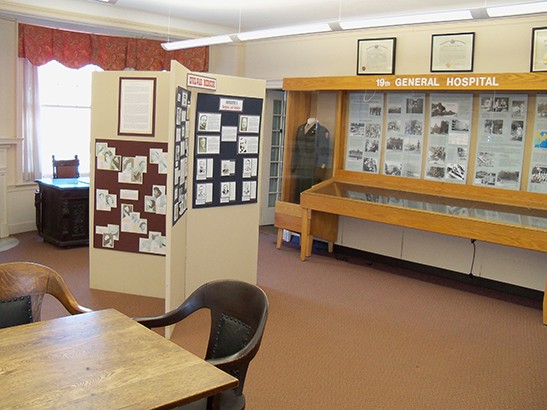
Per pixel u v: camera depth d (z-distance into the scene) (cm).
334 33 705
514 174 573
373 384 358
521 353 416
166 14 724
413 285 589
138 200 500
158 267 506
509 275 579
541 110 549
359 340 430
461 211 543
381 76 603
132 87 484
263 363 383
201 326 444
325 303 515
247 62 830
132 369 196
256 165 526
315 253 712
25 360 200
